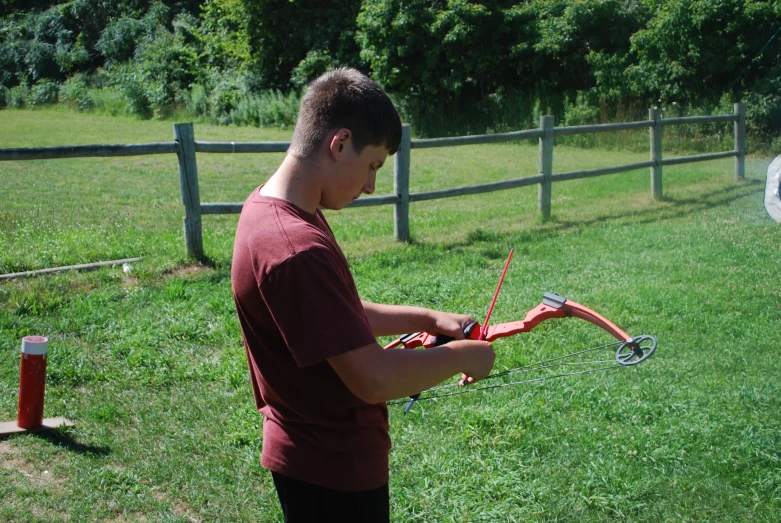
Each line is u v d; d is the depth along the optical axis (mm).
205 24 28000
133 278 6066
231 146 6582
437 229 8312
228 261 6496
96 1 35469
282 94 25219
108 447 3607
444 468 3453
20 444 3586
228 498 3238
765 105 16328
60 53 34062
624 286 6082
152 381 4293
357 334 1591
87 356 4582
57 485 3305
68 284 5801
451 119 21141
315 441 1739
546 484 3348
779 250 7168
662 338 4973
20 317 5102
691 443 3662
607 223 8594
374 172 1767
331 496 1761
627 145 17281
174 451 3578
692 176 12203
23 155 5656
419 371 1690
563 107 19109
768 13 16609
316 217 1743
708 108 16906
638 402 4023
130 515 3131
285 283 1571
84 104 29062
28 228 7809
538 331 5070
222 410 3990
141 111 26797
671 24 17453
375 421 1799
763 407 4027
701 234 7922
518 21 20438
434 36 20406
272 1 24672
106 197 10656
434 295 5820
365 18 21078
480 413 3887
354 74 1730
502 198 10750
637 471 3445
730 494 3287
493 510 3170
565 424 3848
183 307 5387
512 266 6734
